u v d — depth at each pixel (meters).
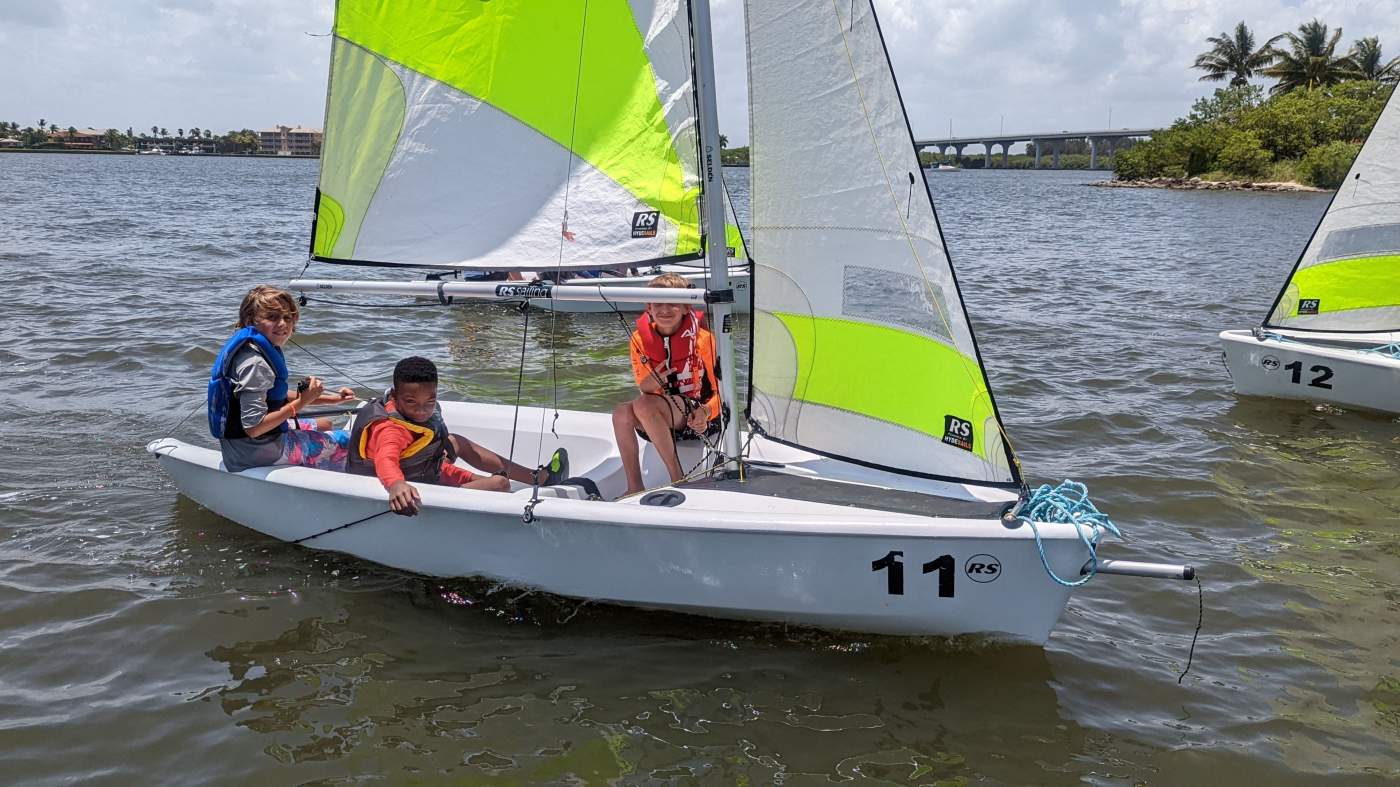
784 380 4.55
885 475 4.41
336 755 3.42
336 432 5.27
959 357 4.16
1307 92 61.25
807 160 4.27
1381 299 8.15
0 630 4.17
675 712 3.70
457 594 4.54
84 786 3.24
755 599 4.10
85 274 14.20
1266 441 7.09
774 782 3.33
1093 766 3.47
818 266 4.35
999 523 3.82
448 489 4.39
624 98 4.11
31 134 186.50
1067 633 4.37
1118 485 6.20
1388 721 3.80
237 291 13.08
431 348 9.82
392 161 4.48
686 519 3.98
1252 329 8.51
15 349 9.06
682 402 4.76
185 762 3.37
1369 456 6.78
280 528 4.96
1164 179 67.00
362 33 4.37
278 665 3.96
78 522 5.24
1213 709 3.84
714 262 4.18
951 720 3.69
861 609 4.02
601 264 4.25
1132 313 12.67
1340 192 8.20
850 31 4.08
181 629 4.21
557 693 3.81
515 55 4.21
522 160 4.32
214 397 4.85
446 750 3.46
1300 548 5.34
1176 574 3.69
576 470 5.49
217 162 142.12
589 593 4.33
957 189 73.44
